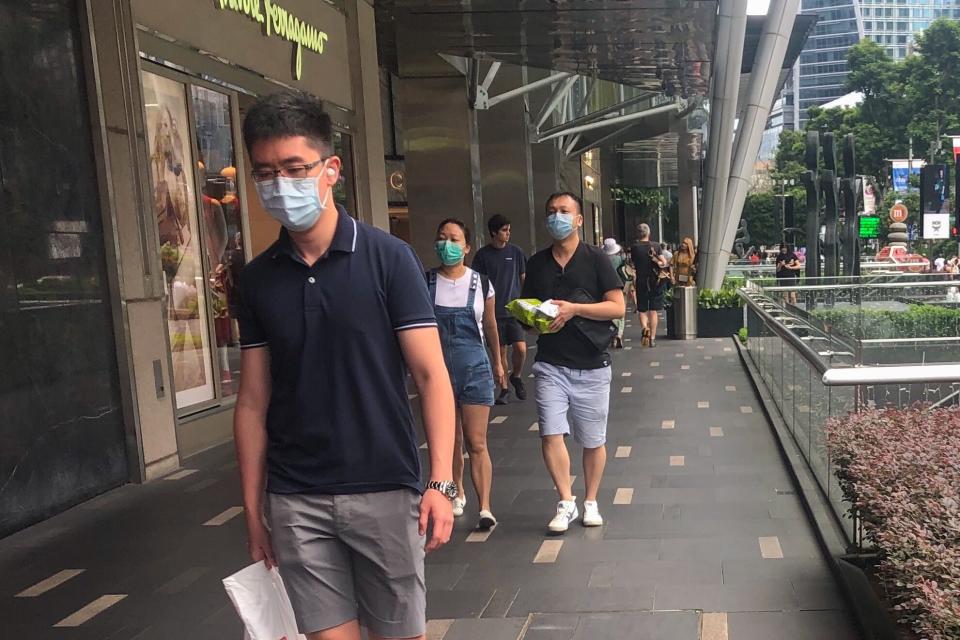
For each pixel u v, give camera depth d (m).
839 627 3.33
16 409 5.07
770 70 14.37
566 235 4.57
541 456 6.50
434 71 15.38
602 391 4.67
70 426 5.52
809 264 15.55
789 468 5.77
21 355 5.12
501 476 5.98
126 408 6.04
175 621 3.73
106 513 5.37
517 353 8.74
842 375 3.54
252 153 2.08
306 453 2.19
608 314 4.57
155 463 6.28
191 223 7.34
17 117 5.22
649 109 24.56
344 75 10.97
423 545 2.30
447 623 3.56
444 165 15.59
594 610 3.62
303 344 2.15
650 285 13.48
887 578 2.91
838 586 3.72
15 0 5.26
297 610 2.23
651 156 49.03
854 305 10.64
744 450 6.41
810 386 5.49
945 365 3.50
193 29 7.27
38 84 5.41
